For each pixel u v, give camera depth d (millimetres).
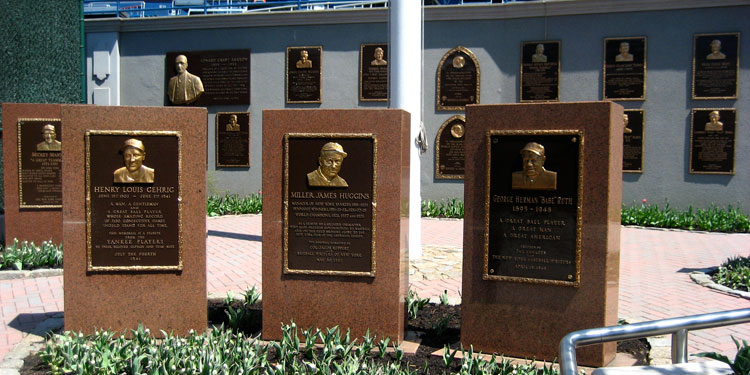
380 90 14797
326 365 4215
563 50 13891
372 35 14820
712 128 13234
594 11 13680
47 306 6512
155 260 5223
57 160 9156
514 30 14102
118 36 15781
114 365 4301
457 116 14414
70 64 10547
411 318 5715
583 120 4422
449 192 14602
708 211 13125
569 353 2576
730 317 2840
